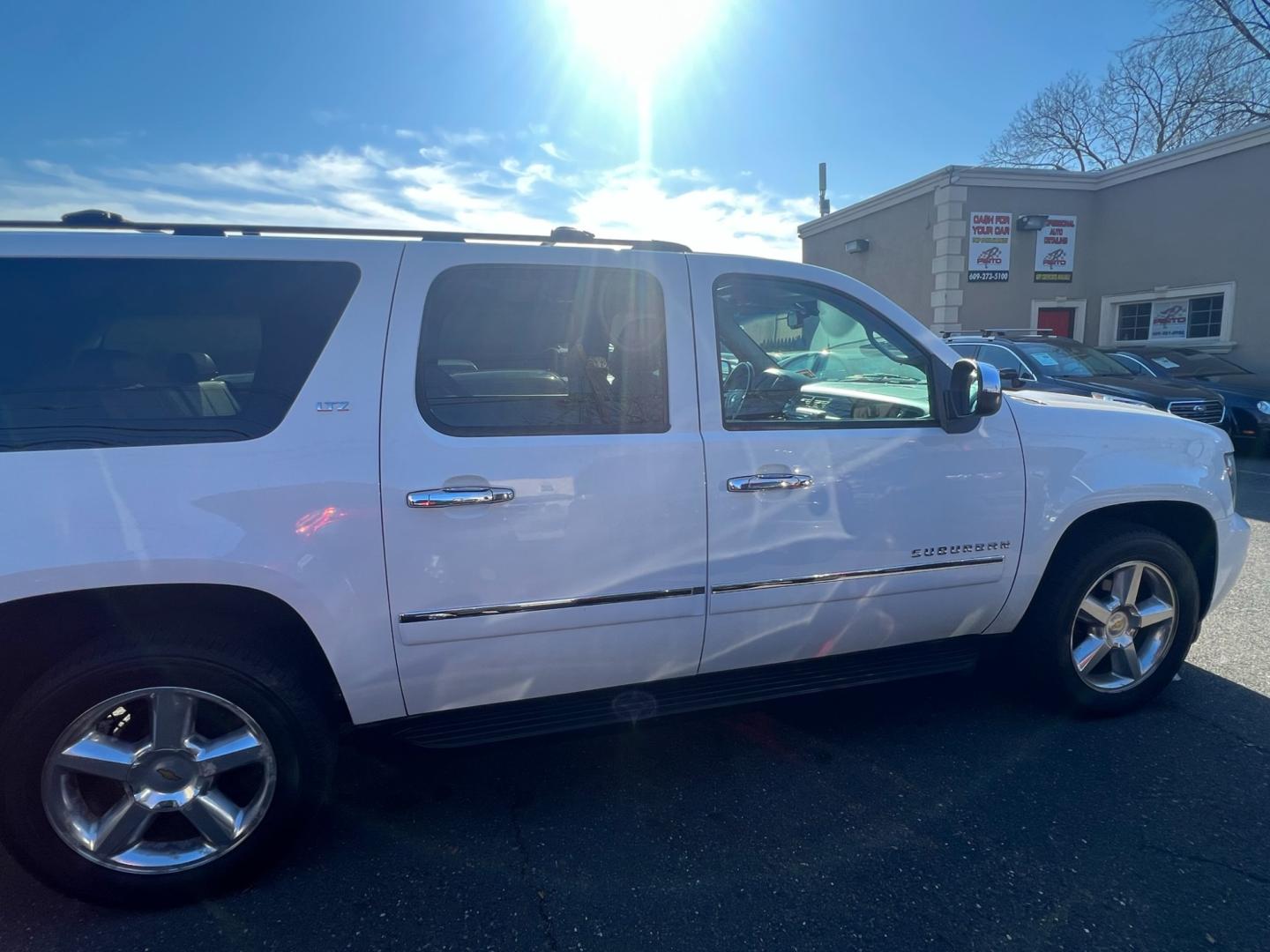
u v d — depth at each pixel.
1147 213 16.44
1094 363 11.11
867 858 2.59
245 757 2.40
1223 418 10.29
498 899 2.42
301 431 2.36
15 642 2.31
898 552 3.01
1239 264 14.87
